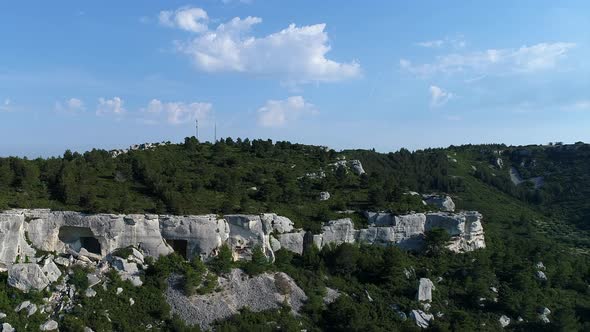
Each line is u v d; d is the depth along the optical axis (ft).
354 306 313.12
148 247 315.99
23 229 295.48
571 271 416.26
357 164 529.04
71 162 380.37
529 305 337.72
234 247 333.42
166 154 466.29
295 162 504.02
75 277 284.20
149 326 274.57
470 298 344.69
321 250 361.92
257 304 303.07
